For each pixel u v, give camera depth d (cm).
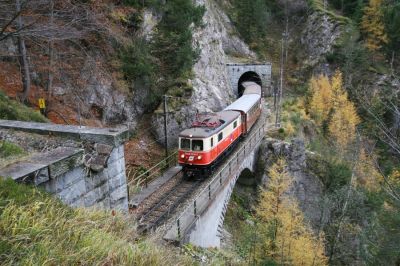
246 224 2239
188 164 1700
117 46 2095
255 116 3042
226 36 5281
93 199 697
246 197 2614
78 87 1884
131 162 1909
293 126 3259
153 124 2250
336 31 5153
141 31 2264
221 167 1919
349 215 2195
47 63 1752
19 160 601
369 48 4691
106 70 2033
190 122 2383
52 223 434
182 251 982
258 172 2723
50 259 371
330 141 3556
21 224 393
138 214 1241
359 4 5288
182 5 2522
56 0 1598
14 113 1191
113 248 463
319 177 2778
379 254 1566
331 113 3959
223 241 1816
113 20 2045
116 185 770
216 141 1817
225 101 3209
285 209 1888
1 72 1667
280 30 6147
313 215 2609
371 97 898
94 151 730
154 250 557
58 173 597
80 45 1819
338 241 2177
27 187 486
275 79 5225
